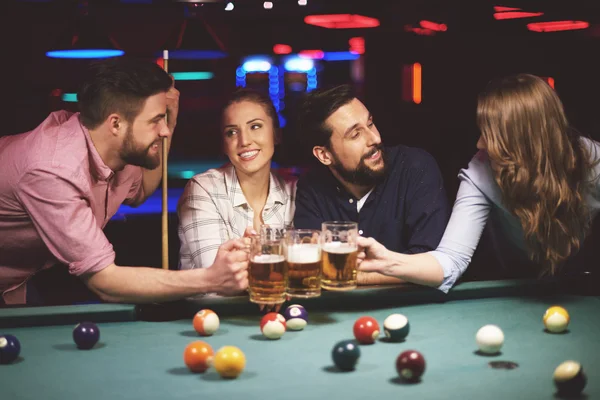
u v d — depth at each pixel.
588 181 3.00
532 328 2.46
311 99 3.28
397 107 11.35
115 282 2.69
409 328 2.35
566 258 2.99
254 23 8.24
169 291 2.63
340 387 1.94
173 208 8.73
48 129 2.95
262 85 12.98
